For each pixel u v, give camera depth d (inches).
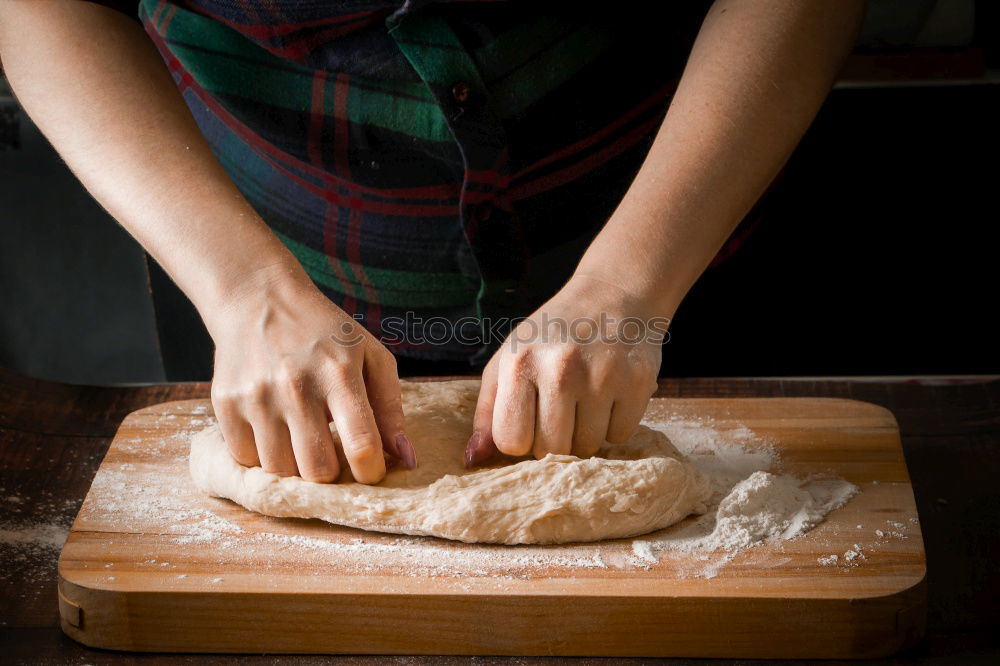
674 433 61.3
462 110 59.4
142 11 67.2
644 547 50.4
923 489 57.8
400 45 58.1
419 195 65.6
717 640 46.6
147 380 110.9
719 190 53.2
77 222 101.9
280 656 47.6
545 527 50.4
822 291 95.1
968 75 85.1
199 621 47.2
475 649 47.1
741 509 52.1
